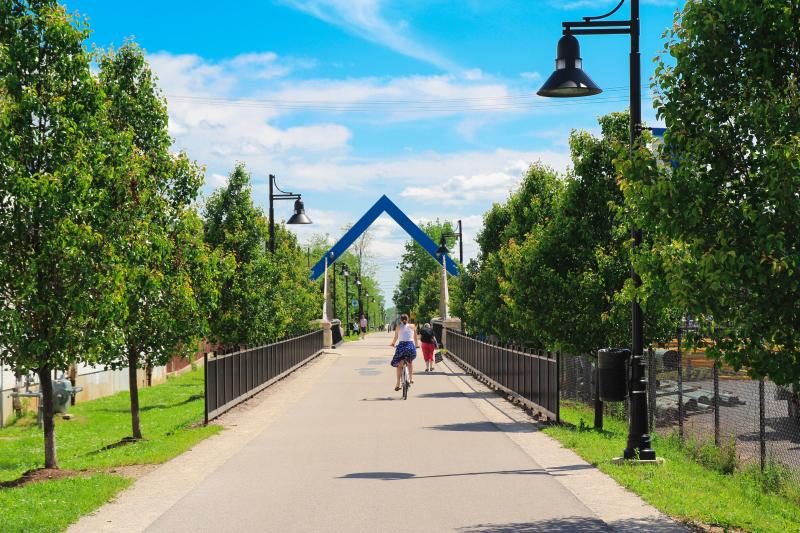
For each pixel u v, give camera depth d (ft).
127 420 78.48
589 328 59.93
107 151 43.57
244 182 96.32
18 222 39.58
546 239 61.11
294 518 32.24
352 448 51.01
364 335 318.04
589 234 60.03
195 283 63.31
